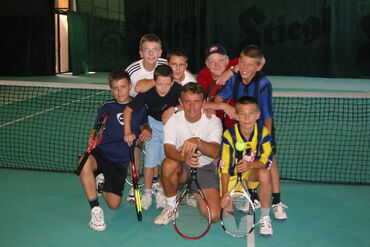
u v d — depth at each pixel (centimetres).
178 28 1736
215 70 382
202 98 326
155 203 398
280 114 851
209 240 321
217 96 380
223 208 308
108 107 373
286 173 489
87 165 340
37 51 1652
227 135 337
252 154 336
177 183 346
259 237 328
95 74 1714
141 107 367
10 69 1645
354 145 621
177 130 350
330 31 1653
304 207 386
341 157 555
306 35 1686
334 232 337
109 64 1797
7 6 1628
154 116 379
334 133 697
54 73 1675
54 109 909
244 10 1698
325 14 1658
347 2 1641
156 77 340
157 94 369
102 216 340
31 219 356
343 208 384
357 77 1678
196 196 350
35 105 961
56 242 317
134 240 322
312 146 612
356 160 542
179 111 352
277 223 354
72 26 1617
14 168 489
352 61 1675
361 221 357
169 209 350
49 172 479
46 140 636
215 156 338
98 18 1767
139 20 1752
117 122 371
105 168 359
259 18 1697
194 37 1733
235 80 366
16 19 1625
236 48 1727
